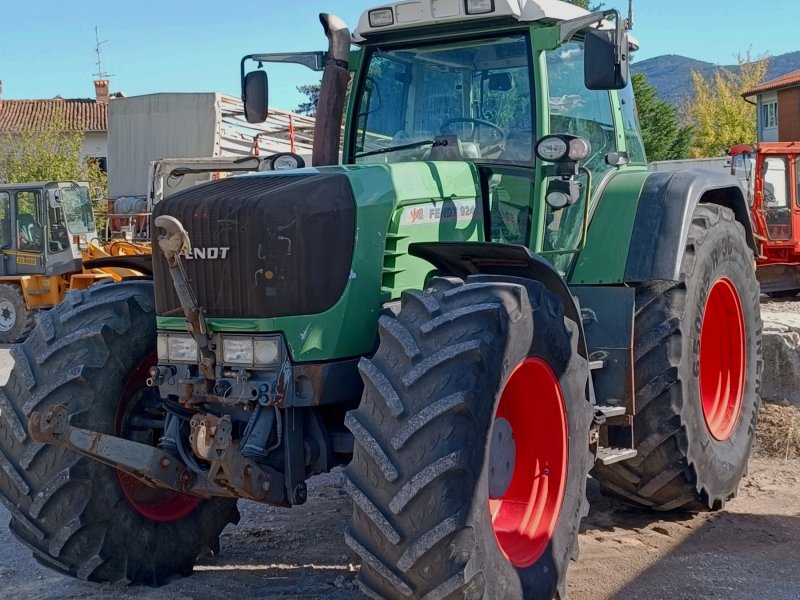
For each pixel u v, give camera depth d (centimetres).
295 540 487
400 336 340
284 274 369
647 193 484
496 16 452
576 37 497
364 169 404
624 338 457
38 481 402
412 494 315
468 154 470
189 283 383
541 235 450
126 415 425
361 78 504
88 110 4138
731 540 468
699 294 492
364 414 332
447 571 316
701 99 5034
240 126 1770
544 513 382
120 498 413
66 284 1567
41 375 407
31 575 446
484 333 336
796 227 1482
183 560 437
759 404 570
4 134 2984
